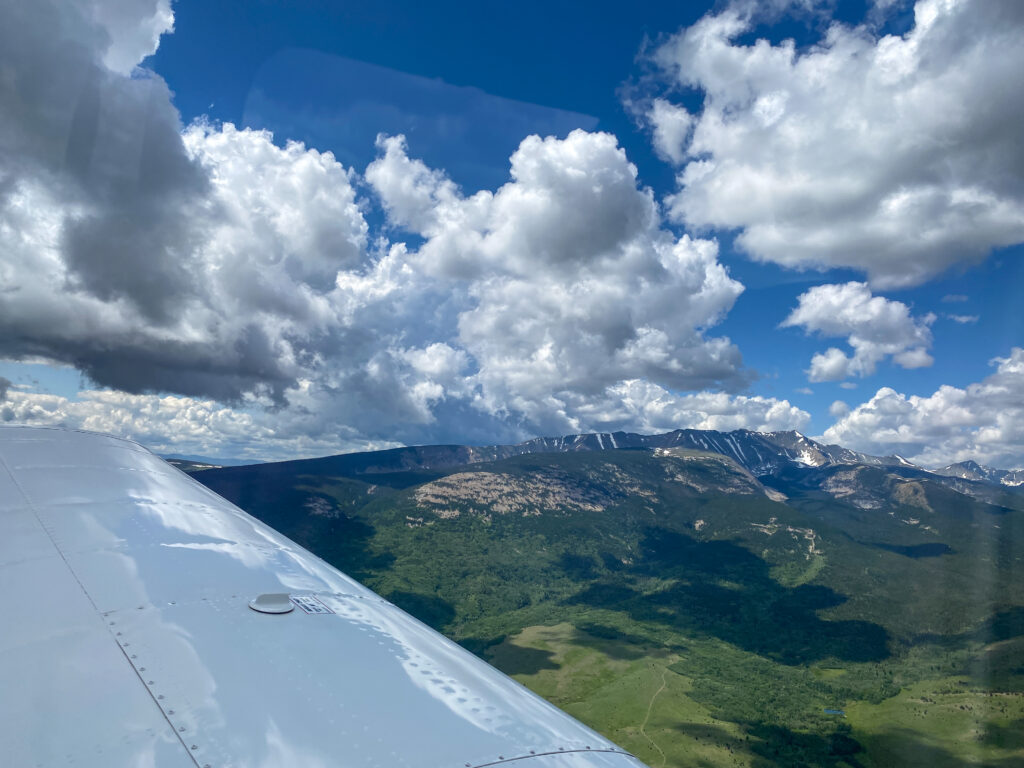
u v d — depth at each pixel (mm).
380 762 2984
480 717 3738
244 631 4238
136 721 3023
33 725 2916
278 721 3176
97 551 5531
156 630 4082
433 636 5219
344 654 4180
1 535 5676
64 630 3982
